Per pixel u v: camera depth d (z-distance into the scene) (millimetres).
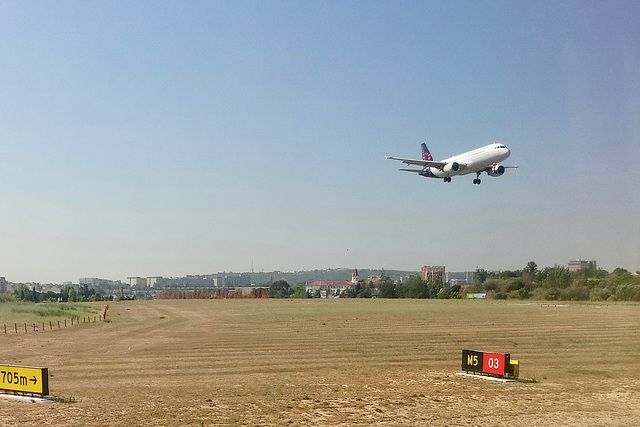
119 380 38812
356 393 33969
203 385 36656
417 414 28719
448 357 50500
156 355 51531
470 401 31828
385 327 78125
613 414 29047
